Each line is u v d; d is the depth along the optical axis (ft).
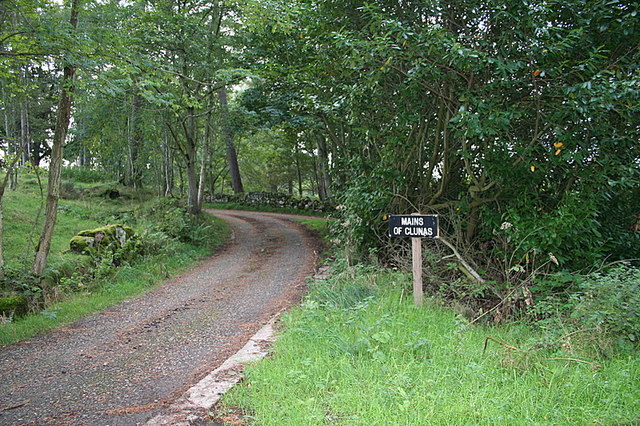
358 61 23.02
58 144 28.22
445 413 10.08
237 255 46.50
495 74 21.48
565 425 9.69
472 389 11.32
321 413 10.50
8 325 21.01
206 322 21.61
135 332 20.54
